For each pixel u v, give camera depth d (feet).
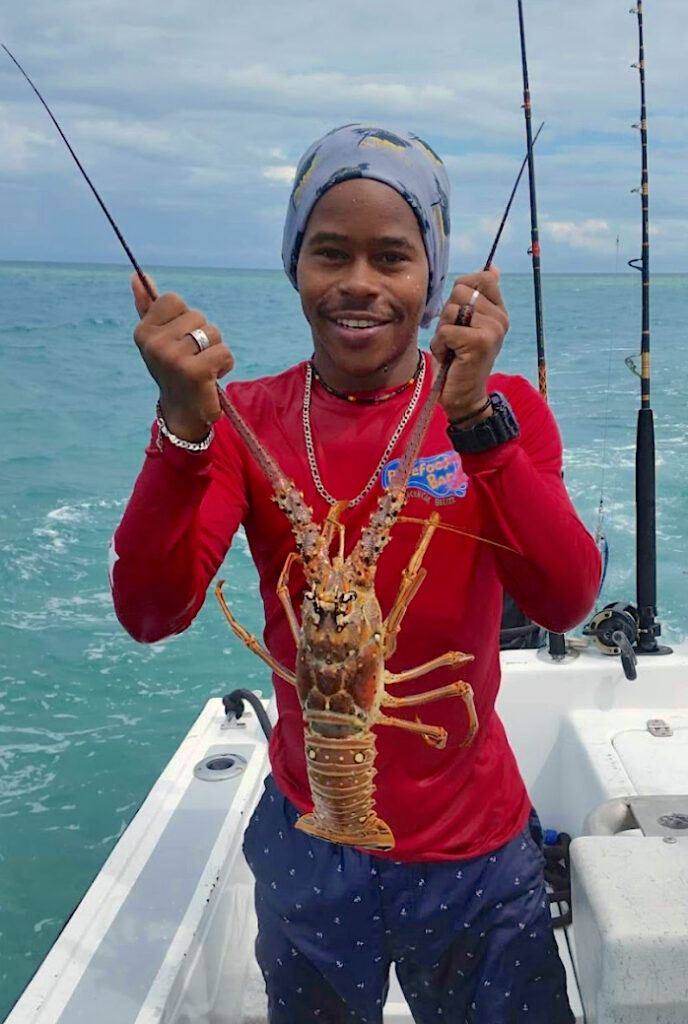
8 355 94.07
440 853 7.14
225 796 10.73
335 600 6.44
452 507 6.98
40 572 31.04
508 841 7.39
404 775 7.11
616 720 12.26
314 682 6.49
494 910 7.21
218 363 5.72
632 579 27.94
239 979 10.23
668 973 6.38
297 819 7.43
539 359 13.29
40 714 22.71
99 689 23.81
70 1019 7.42
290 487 6.63
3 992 15.08
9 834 18.79
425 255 6.93
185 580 6.55
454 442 6.32
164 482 6.13
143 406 65.98
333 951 7.35
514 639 13.84
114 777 20.47
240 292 282.97
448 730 7.11
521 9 11.03
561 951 10.70
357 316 6.70
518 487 6.32
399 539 6.98
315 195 6.72
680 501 34.42
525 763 12.65
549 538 6.44
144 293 5.76
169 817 10.30
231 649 25.80
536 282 13.19
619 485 36.50
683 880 6.84
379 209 6.51
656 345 90.74
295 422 7.37
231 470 7.29
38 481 43.11
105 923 8.55
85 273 469.16
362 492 7.13
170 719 22.57
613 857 7.09
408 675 6.79
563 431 47.42
